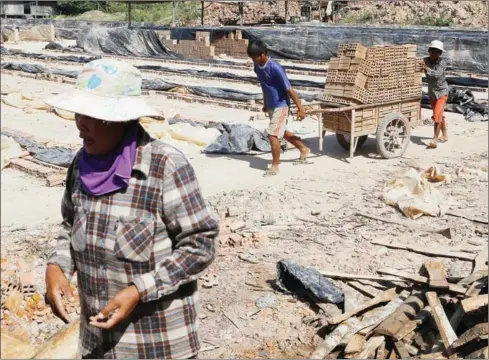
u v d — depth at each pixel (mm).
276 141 10000
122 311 2742
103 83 2820
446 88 12078
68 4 64375
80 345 3145
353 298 5582
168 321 2918
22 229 7574
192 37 35625
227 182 9758
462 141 12688
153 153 2832
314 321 5395
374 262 6566
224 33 33750
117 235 2797
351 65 10750
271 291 5973
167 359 2934
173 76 24703
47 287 3127
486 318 4906
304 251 6883
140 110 2832
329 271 6270
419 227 7559
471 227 7574
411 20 42375
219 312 5594
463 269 6293
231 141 11805
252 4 46875
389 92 11023
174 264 2820
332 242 7141
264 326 5355
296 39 29688
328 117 11352
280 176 10062
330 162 10930
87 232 2869
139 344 2912
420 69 11367
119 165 2793
